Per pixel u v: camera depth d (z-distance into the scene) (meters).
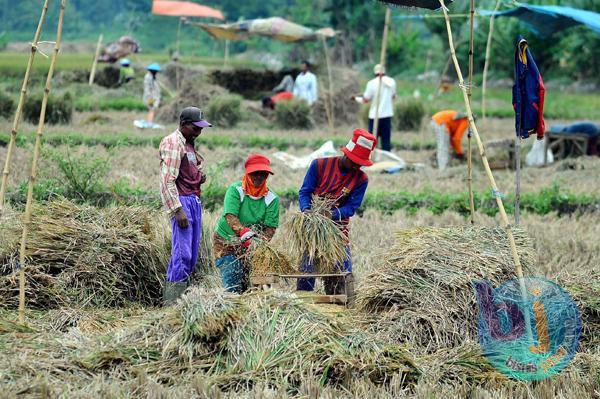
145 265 17.34
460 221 25.09
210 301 13.51
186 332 13.30
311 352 13.07
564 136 37.62
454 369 13.67
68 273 16.62
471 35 16.00
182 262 16.56
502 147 37.34
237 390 12.45
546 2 84.62
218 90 53.66
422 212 26.19
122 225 17.97
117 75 78.00
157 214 19.19
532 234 23.14
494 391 12.81
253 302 13.82
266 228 16.77
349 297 15.70
